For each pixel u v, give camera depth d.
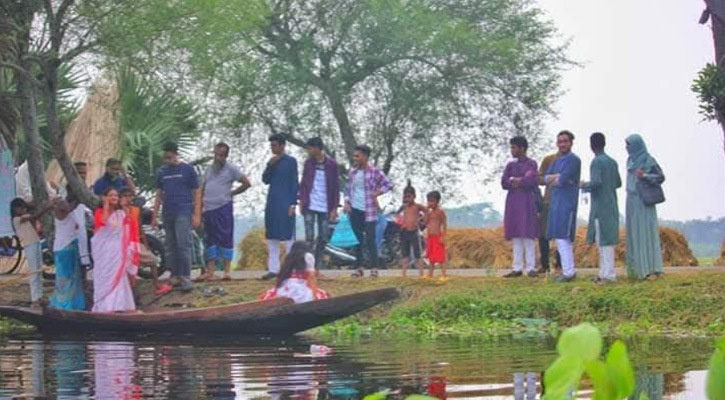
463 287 17.27
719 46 16.61
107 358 11.52
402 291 17.42
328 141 35.28
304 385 9.05
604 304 15.71
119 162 18.38
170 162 17.94
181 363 10.95
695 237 35.78
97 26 18.72
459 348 12.56
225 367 10.54
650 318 15.26
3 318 17.53
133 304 16.92
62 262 17.52
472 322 15.91
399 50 34.31
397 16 33.59
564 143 17.00
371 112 35.84
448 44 33.31
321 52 34.84
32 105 18.64
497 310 16.12
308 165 18.53
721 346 1.96
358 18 34.34
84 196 17.89
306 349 12.49
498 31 35.62
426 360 11.09
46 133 24.72
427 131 35.75
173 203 17.86
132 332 14.83
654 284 16.27
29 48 18.44
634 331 14.72
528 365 10.48
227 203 18.67
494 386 8.82
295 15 34.41
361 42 34.47
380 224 24.19
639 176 16.73
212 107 33.22
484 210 38.19
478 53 33.97
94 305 16.81
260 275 20.52
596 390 1.91
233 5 19.75
